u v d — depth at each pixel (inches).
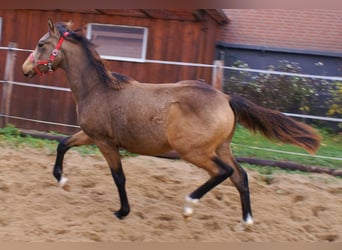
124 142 192.1
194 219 203.0
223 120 183.6
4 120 341.7
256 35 500.7
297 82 418.0
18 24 383.9
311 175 274.5
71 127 367.6
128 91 191.3
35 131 339.0
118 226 189.5
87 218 195.3
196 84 189.2
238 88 410.6
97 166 265.0
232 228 197.2
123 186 197.5
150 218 202.7
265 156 304.0
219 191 236.5
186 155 184.7
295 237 191.0
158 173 258.5
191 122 181.9
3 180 230.7
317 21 493.7
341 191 253.0
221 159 194.7
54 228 181.9
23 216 192.5
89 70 196.2
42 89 372.2
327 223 209.8
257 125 192.4
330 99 429.4
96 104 193.0
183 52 369.4
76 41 199.8
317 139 191.3
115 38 379.6
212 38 411.8
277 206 224.7
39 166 257.8
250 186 247.3
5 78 340.5
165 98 186.1
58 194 217.6
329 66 484.1
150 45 373.1
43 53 201.3
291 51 487.8
